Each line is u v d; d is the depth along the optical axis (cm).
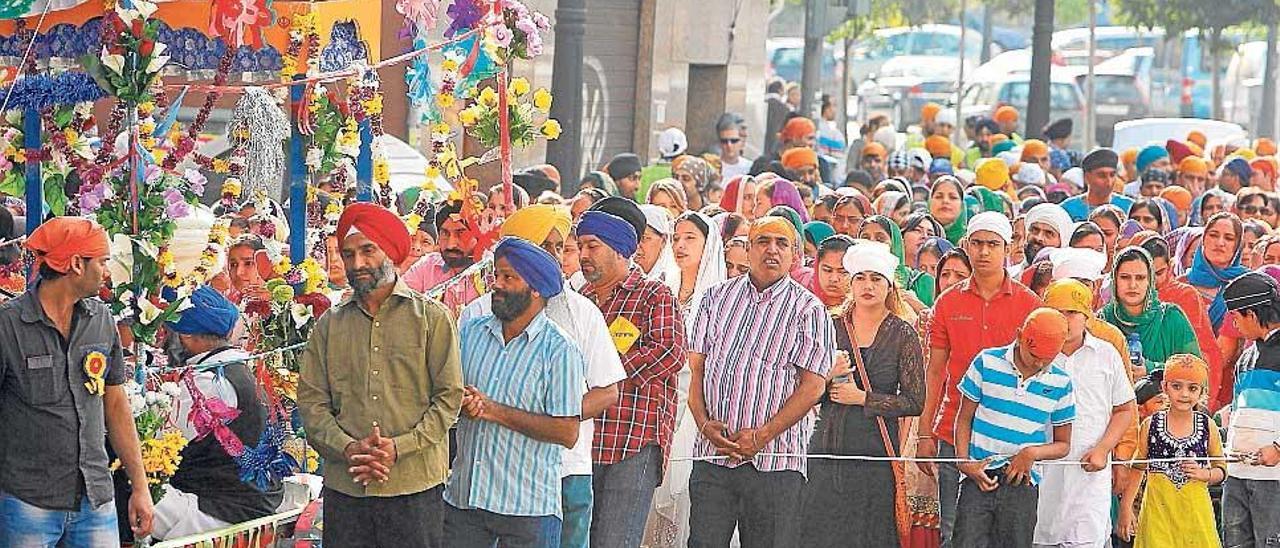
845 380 1527
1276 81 5784
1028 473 1506
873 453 1521
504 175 1594
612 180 2480
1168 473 1605
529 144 1623
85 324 1209
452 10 1590
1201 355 1722
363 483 1218
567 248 1515
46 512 1192
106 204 1339
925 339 1683
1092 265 1772
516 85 1609
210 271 1446
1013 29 7981
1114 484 1612
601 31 3509
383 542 1231
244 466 1377
